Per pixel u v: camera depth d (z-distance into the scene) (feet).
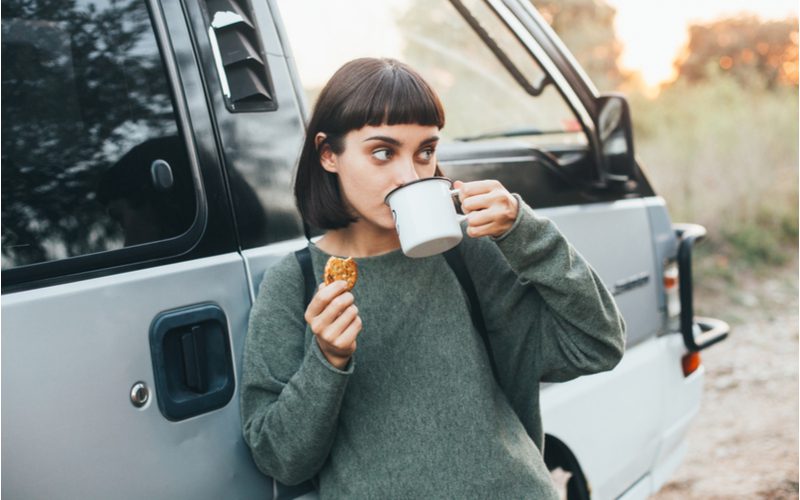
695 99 25.30
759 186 22.44
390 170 4.02
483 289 4.52
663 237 7.98
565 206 6.79
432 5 7.41
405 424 4.06
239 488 4.28
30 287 3.59
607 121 6.95
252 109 4.64
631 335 7.43
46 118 3.81
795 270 20.98
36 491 3.46
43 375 3.51
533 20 6.98
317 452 4.01
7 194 3.62
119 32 4.12
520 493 4.09
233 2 4.72
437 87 7.77
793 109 23.62
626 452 7.32
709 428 12.65
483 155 6.15
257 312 4.25
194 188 4.27
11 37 3.75
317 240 4.84
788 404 13.29
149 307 3.92
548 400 6.49
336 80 4.09
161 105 4.21
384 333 4.18
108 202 3.93
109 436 3.71
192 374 4.09
